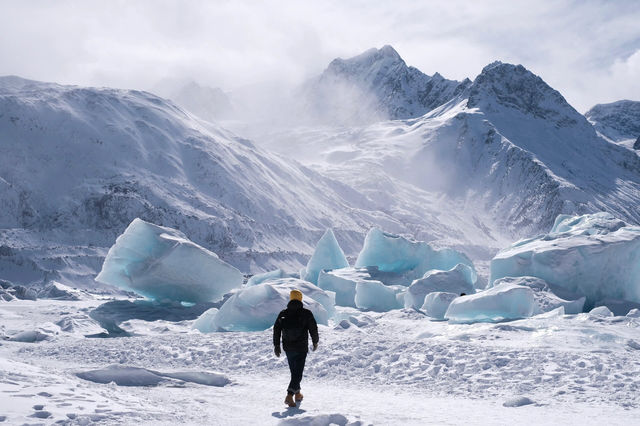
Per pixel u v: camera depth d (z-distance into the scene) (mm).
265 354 14531
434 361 12531
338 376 12109
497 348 13555
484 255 182500
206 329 25266
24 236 117938
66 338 20984
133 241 36031
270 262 134500
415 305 33312
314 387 10914
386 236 54625
